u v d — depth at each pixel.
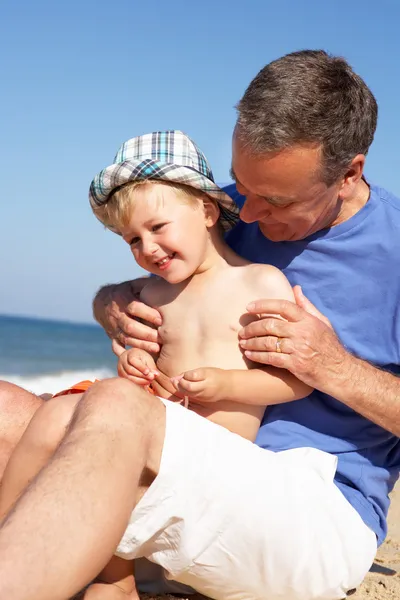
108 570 2.49
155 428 2.25
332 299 2.99
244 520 2.35
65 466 1.99
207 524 2.34
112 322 3.21
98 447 2.05
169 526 2.35
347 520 2.58
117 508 2.00
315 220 2.87
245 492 2.35
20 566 1.82
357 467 2.88
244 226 3.19
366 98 2.84
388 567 3.47
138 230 2.88
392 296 2.96
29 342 33.28
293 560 2.44
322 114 2.65
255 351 2.77
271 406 2.94
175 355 2.98
